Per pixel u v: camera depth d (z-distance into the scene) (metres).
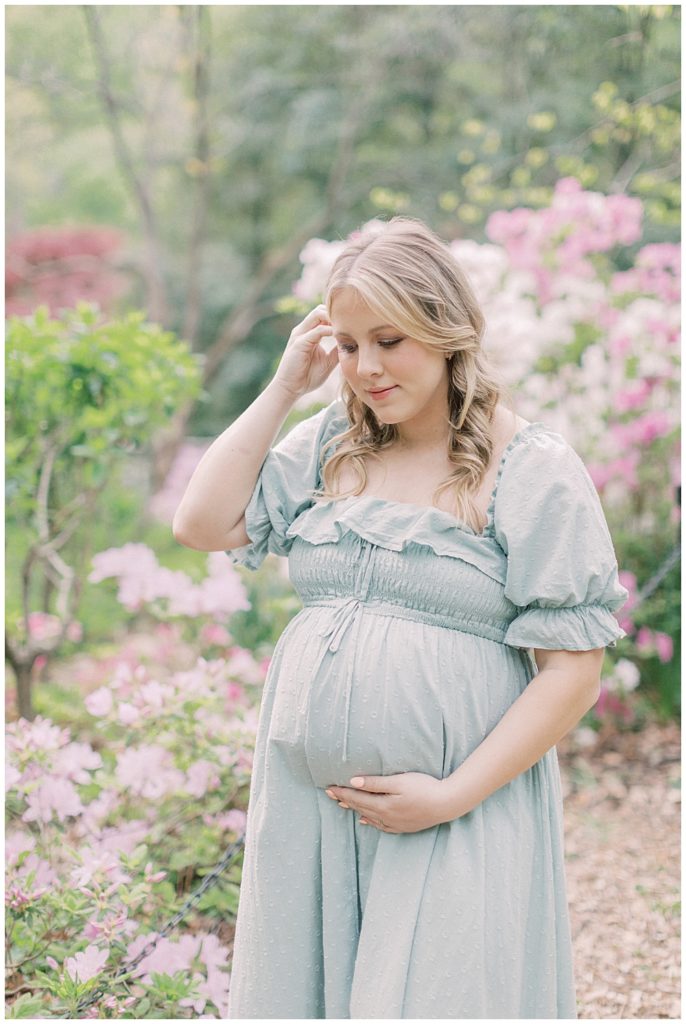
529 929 1.75
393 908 1.66
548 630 1.64
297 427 2.01
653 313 4.34
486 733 1.70
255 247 9.87
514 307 4.27
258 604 3.68
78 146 9.79
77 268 9.28
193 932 2.58
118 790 2.72
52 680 4.08
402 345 1.66
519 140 7.64
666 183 6.12
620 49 6.81
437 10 7.63
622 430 4.21
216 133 8.99
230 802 2.78
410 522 1.71
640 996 2.54
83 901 2.26
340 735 1.67
